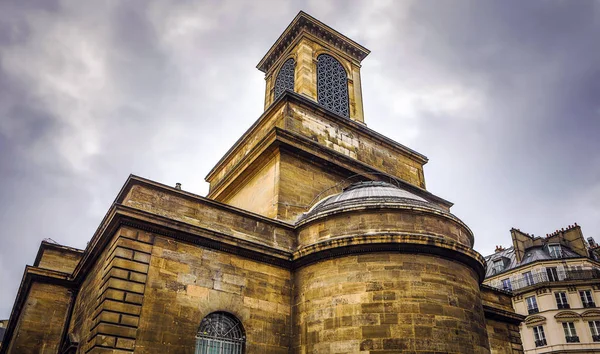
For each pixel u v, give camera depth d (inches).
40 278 837.2
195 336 637.9
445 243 706.8
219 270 698.2
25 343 786.8
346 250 713.6
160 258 651.5
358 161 1031.6
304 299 727.7
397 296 668.1
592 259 2015.3
